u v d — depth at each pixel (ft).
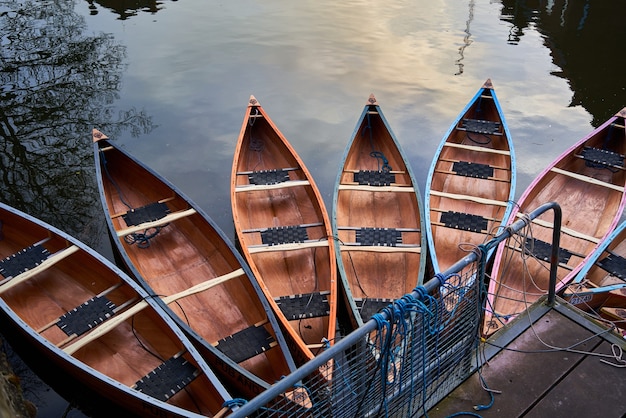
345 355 11.38
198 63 41.63
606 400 11.41
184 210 24.03
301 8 54.60
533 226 25.03
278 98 37.17
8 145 31.27
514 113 36.47
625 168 26.81
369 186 25.12
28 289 20.99
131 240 23.31
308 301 19.80
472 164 26.76
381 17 52.75
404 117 35.47
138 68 40.42
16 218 22.20
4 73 38.88
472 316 11.05
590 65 43.34
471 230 22.94
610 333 12.79
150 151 31.09
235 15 52.08
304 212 25.68
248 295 20.26
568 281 20.43
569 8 54.80
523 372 12.00
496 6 56.03
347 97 37.65
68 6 51.98
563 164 27.71
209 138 32.45
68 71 39.58
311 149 32.01
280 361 17.51
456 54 44.88
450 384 11.70
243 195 26.12
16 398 16.97
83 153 30.91
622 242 23.95
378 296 21.33
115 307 18.84
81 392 17.87
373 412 10.28
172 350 18.51
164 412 15.01
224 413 14.83
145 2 54.60
